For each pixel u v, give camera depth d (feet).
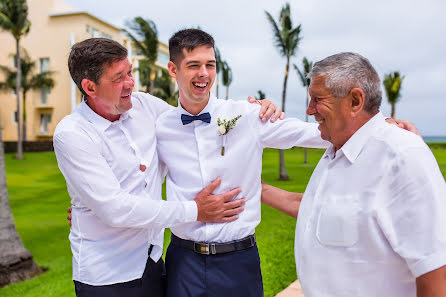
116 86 6.76
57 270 22.39
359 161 5.22
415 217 4.66
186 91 7.42
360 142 5.24
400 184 4.82
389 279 5.09
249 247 7.87
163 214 6.94
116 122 7.30
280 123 7.79
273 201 8.15
